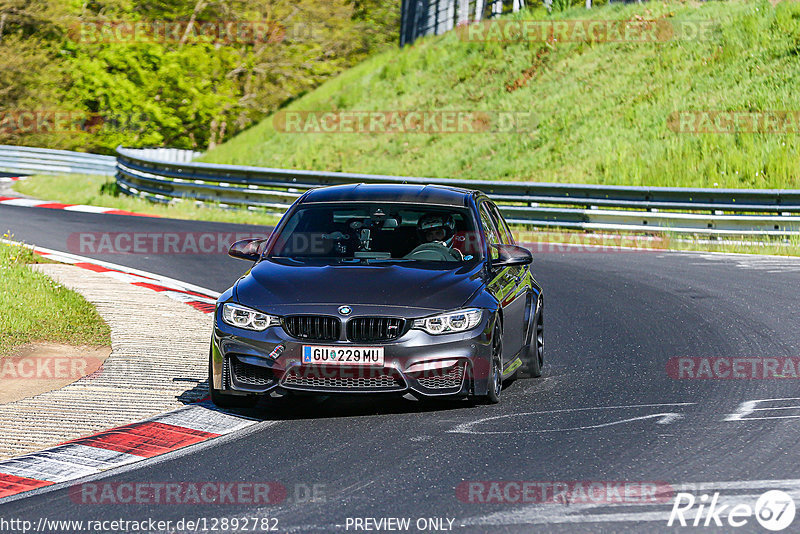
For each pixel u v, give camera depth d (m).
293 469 21.98
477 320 26.72
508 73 127.19
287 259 29.58
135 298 46.44
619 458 22.52
